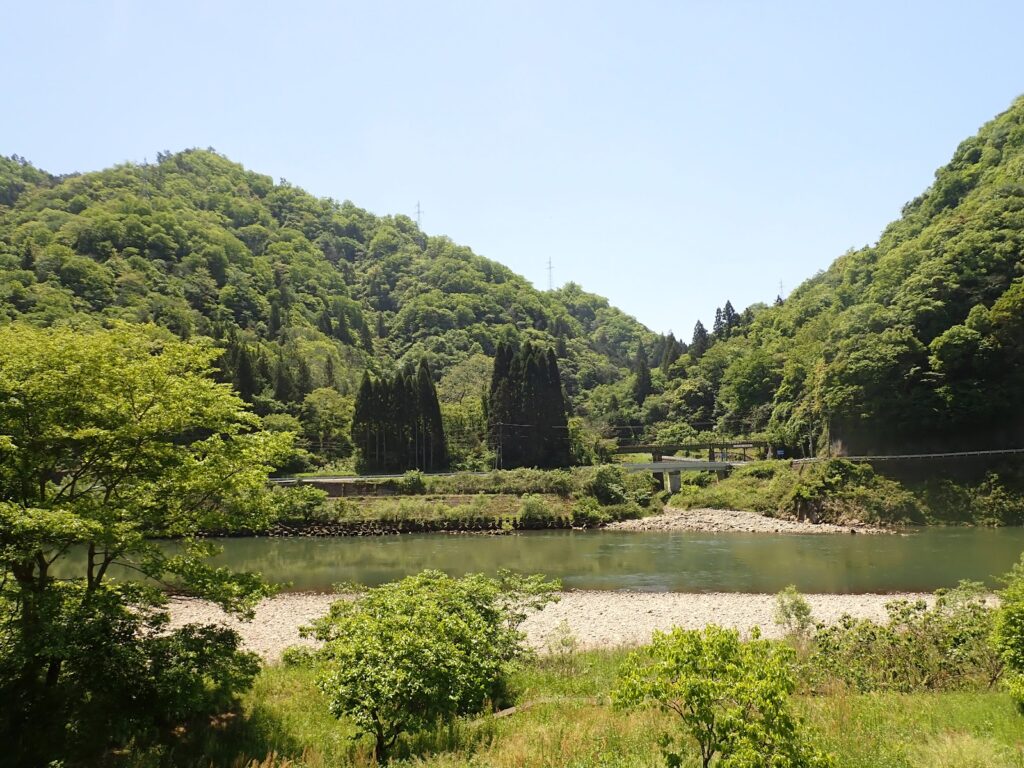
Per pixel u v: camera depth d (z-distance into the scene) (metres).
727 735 8.68
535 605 19.81
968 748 10.50
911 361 72.00
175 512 14.52
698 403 128.38
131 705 12.40
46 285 106.19
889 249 113.44
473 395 117.69
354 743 12.65
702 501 76.44
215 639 14.02
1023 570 18.94
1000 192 87.88
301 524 63.78
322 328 158.62
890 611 20.06
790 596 22.42
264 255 189.12
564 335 193.12
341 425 98.50
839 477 66.69
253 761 11.47
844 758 10.18
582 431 104.12
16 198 169.00
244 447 15.04
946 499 62.41
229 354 94.81
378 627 12.69
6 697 12.14
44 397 12.63
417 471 78.75
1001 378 69.25
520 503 71.75
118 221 141.75
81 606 12.53
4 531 11.56
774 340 127.06
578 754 10.84
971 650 16.44
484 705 14.77
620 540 58.84
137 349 14.68
